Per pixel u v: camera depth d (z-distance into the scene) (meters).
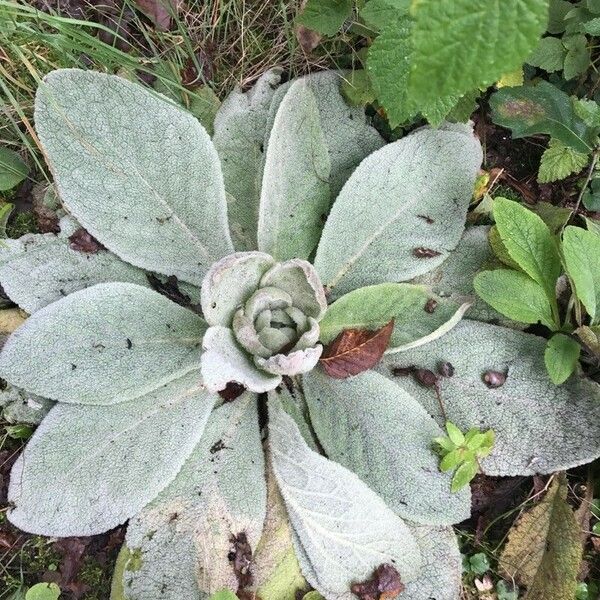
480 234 0.48
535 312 0.44
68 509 0.40
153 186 0.46
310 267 0.40
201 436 0.44
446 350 0.46
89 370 0.42
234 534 0.42
